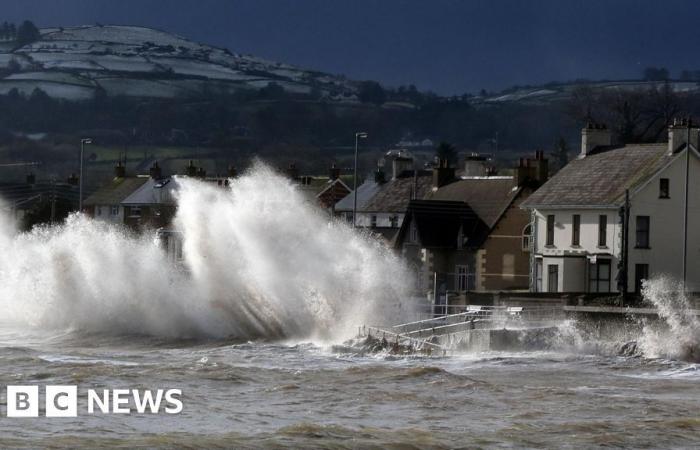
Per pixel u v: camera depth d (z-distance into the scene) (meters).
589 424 79.50
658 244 174.00
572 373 108.38
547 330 125.19
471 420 81.44
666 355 121.50
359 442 72.50
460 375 102.75
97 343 133.50
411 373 101.81
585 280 176.75
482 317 134.12
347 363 112.44
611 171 181.12
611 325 127.69
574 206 178.12
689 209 175.50
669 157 175.12
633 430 77.81
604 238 175.50
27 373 99.88
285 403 87.62
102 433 74.50
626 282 165.25
